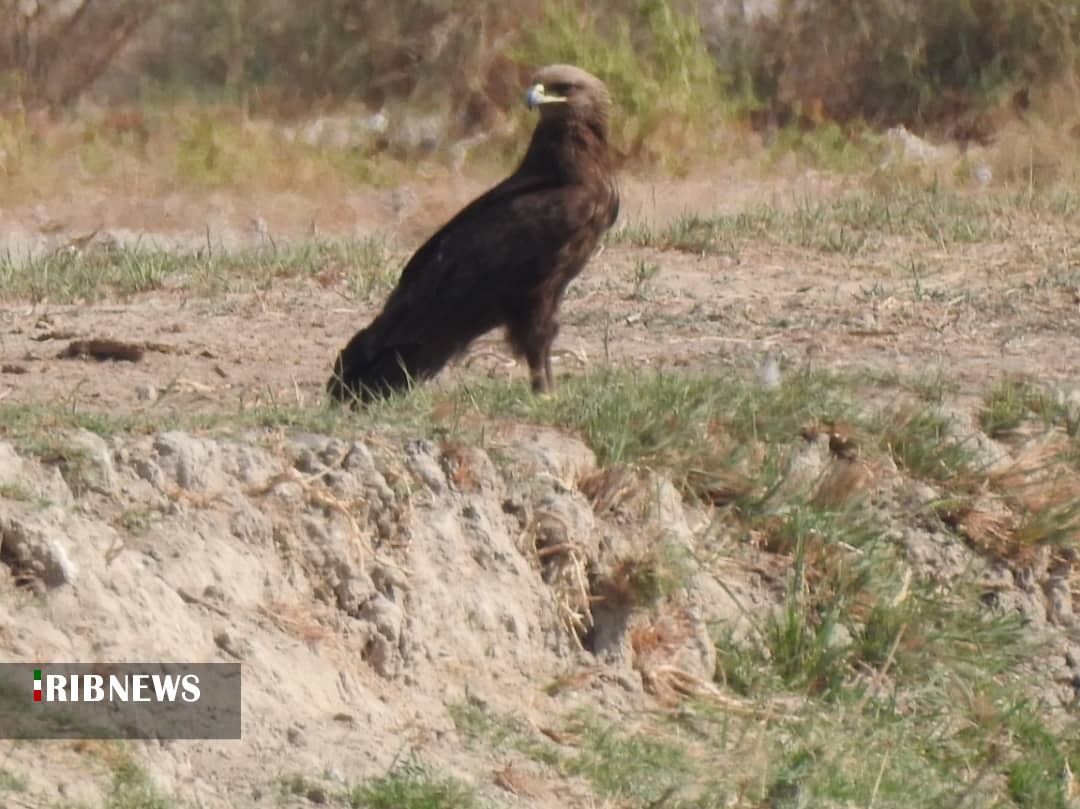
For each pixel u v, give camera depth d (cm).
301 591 962
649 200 2545
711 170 2848
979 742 1084
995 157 2842
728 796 947
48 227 2444
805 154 2998
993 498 1243
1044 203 2191
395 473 1016
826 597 1137
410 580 988
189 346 1470
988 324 1605
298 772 850
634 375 1248
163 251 1953
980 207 2162
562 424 1138
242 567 942
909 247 1959
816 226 2038
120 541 905
